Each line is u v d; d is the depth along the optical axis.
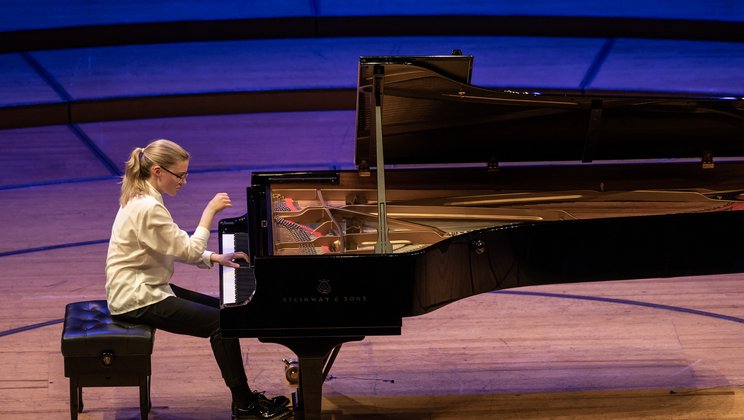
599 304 11.74
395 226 9.08
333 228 8.94
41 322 11.18
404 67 8.74
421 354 10.41
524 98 9.60
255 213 9.25
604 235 8.77
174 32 22.73
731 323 11.06
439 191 10.38
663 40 23.02
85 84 20.98
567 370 9.98
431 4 23.00
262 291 7.61
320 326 7.70
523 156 10.66
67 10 22.50
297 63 21.97
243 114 20.88
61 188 16.44
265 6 22.92
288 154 18.11
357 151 10.11
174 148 8.62
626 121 10.18
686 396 9.38
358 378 9.85
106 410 9.20
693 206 9.84
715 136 10.50
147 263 8.52
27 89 20.64
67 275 12.66
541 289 12.30
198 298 9.17
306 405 7.96
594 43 22.86
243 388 8.53
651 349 10.43
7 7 22.22
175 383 9.75
